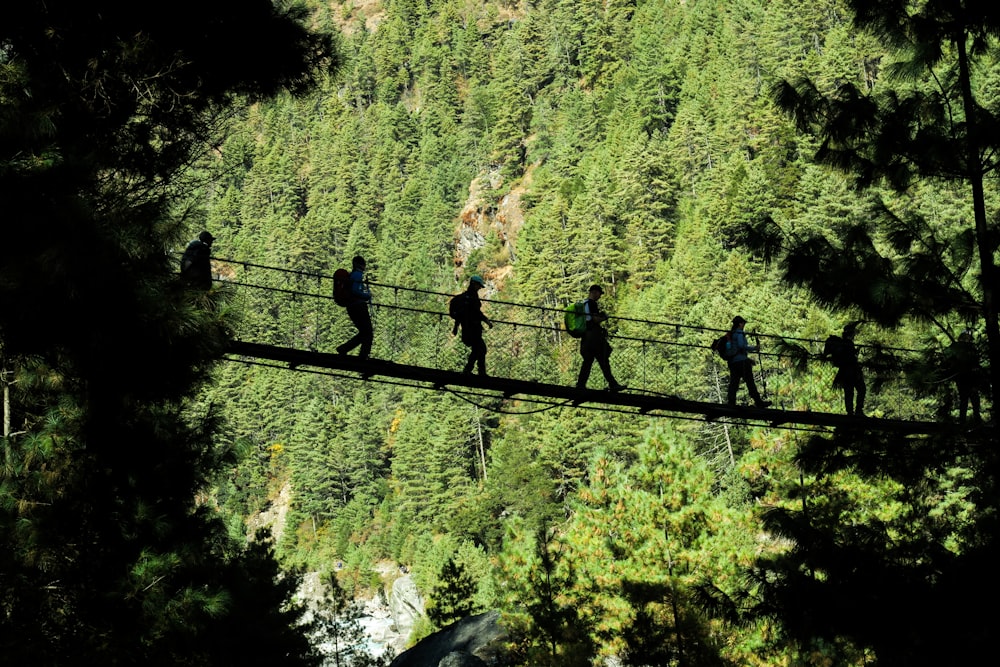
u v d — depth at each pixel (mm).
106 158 9500
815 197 83062
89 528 9625
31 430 10828
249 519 105500
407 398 104812
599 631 18219
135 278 8766
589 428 66438
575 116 158625
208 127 11648
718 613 11023
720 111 121188
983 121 10508
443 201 173500
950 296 10531
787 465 19094
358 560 87250
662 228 106375
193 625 9719
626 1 184750
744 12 148625
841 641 13211
